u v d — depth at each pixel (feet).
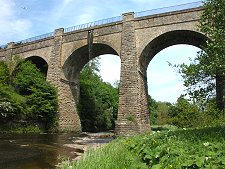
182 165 30.32
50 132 135.64
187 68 53.36
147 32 122.83
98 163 34.58
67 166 37.19
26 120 126.00
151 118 320.50
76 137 118.52
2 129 111.86
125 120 115.55
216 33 47.73
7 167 45.27
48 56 153.69
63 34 150.20
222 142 41.29
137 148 45.19
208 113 92.07
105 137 123.75
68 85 151.53
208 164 30.27
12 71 165.17
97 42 135.85
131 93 118.21
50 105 135.44
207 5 51.93
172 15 119.03
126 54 123.85
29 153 60.95
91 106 179.22
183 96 55.93
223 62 46.96
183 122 113.60
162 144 40.98
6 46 182.19
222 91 55.31
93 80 225.56
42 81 140.15
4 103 110.73
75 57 149.69
